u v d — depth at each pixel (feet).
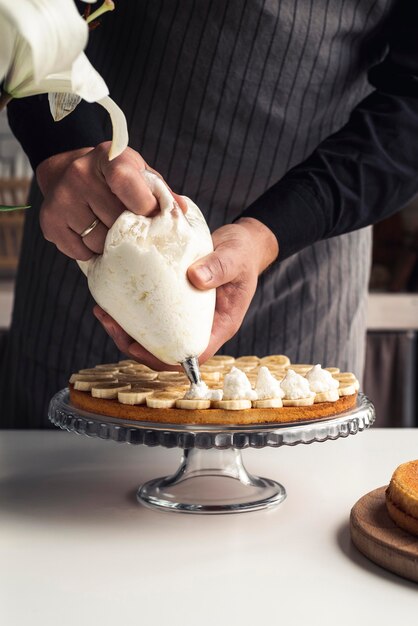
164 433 2.23
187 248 2.32
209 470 2.60
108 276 2.33
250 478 2.59
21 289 4.17
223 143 3.64
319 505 2.43
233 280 2.60
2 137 7.00
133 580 1.89
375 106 3.45
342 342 4.13
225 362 3.09
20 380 4.13
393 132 3.34
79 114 3.15
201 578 1.90
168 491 2.49
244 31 3.45
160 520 2.30
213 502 2.40
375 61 3.82
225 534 2.19
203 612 1.73
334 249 4.03
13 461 2.91
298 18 3.46
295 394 2.39
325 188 3.18
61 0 1.50
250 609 1.74
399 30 3.56
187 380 2.69
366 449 3.03
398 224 7.38
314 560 2.01
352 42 3.66
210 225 3.83
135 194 2.31
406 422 6.84
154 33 3.53
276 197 3.08
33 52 1.46
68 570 1.95
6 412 4.31
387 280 7.31
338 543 2.13
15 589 1.85
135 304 2.33
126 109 3.66
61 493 2.55
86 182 2.40
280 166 3.75
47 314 3.96
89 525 2.26
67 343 3.95
